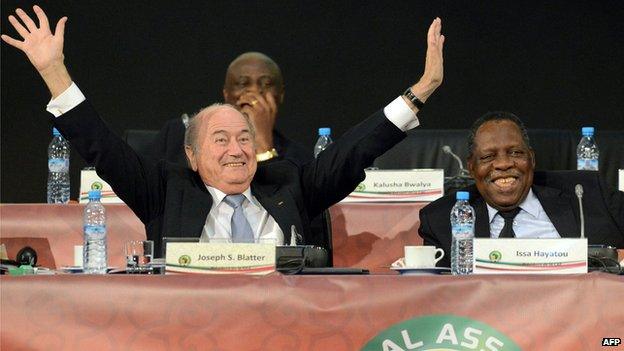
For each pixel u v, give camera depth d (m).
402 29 14.18
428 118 14.16
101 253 7.40
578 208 8.51
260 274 5.81
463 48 14.11
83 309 5.50
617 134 10.70
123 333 5.48
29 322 5.48
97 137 7.55
